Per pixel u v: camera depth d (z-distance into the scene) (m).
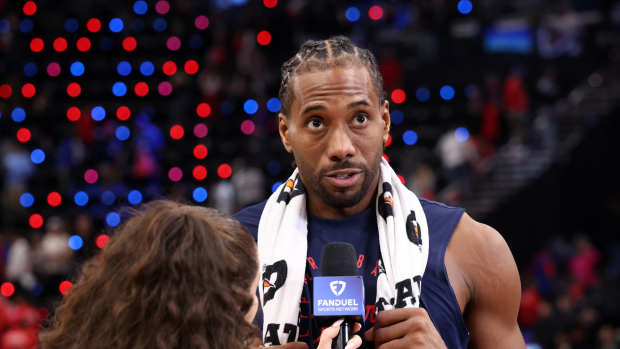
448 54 20.19
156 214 2.00
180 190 16.50
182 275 1.89
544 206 16.78
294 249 2.70
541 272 15.41
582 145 17.41
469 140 16.25
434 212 2.77
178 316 1.85
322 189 2.59
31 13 20.78
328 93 2.51
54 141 18.20
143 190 16.56
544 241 16.72
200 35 20.95
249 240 2.08
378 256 2.69
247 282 2.01
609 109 17.91
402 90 19.41
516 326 2.69
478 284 2.63
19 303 11.62
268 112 18.34
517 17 20.95
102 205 16.30
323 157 2.54
